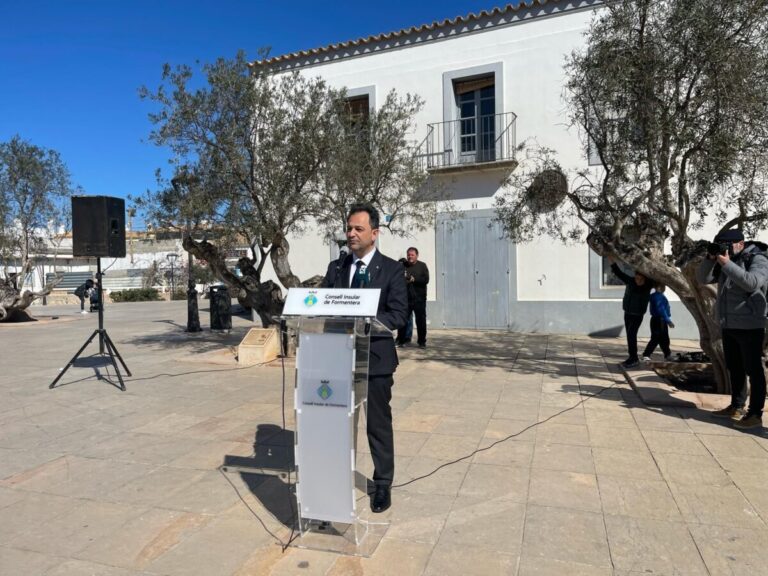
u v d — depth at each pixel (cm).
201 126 807
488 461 440
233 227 803
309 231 1409
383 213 982
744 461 428
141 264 3988
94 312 2256
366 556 304
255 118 812
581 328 1157
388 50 1291
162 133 797
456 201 1244
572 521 339
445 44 1238
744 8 526
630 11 592
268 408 615
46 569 298
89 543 325
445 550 309
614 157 625
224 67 805
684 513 346
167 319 1811
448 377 755
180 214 841
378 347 344
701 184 560
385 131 923
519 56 1175
